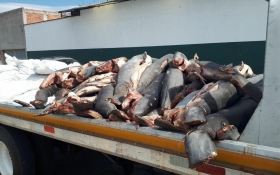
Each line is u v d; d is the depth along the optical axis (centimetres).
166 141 212
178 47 1446
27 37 2562
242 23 1195
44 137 381
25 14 2675
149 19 1559
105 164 462
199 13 1332
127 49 1719
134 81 345
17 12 2691
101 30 1859
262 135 183
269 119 180
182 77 320
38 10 2780
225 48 1265
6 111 376
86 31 1969
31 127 346
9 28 2831
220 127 197
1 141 398
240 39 1207
